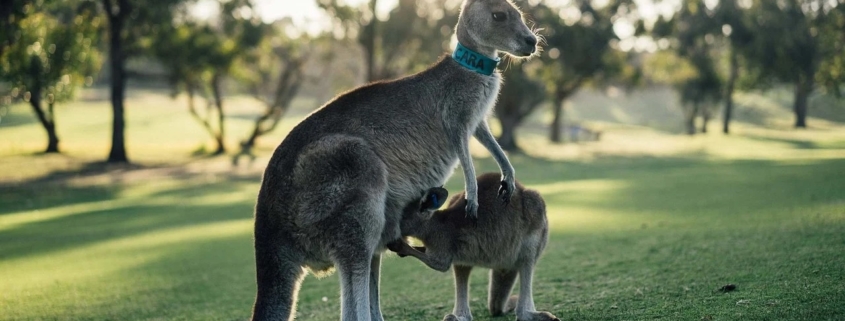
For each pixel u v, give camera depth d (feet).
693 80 193.47
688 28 188.24
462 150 18.67
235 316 25.29
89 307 27.73
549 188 66.95
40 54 97.09
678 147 149.89
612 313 19.90
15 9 80.43
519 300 19.84
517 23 18.58
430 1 142.51
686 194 53.67
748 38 182.29
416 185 18.54
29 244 47.47
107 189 94.43
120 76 126.52
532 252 19.76
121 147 127.03
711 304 19.20
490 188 19.66
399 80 18.94
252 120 211.20
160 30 128.26
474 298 24.95
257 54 147.33
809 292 18.76
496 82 19.27
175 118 206.59
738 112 259.80
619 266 27.32
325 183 17.30
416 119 18.47
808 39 176.96
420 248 18.97
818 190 47.32
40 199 85.81
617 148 151.94
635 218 42.09
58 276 34.94
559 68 157.17
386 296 26.50
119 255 40.57
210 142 164.76
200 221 56.03
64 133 172.96
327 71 170.71
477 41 18.80
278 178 17.84
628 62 172.24
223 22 137.49
